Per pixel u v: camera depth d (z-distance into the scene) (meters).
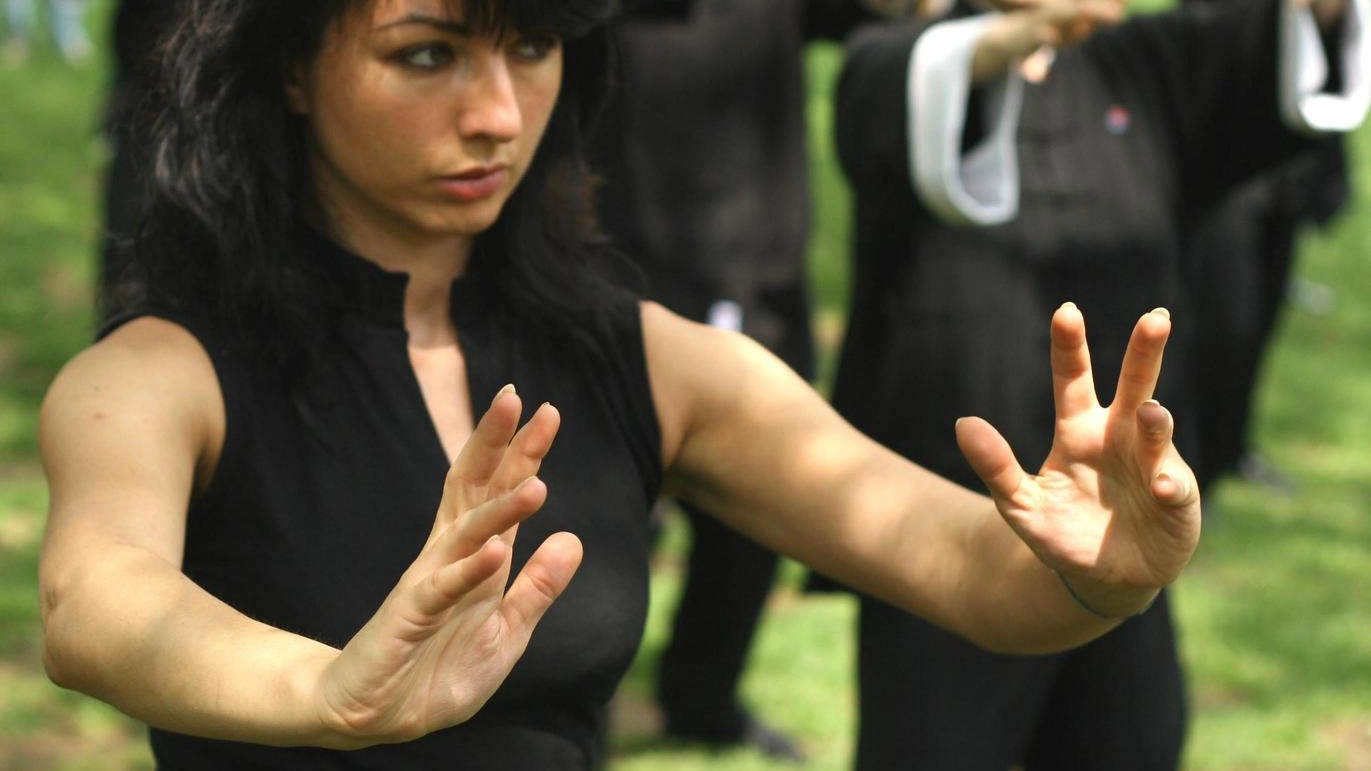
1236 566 8.75
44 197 14.95
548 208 3.02
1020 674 4.47
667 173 6.15
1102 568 2.42
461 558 2.08
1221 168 4.96
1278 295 8.70
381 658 2.06
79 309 11.79
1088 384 2.41
